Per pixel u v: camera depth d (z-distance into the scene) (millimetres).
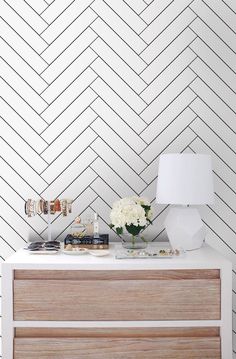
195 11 2682
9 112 2646
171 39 2676
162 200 2295
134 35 2666
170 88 2672
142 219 2252
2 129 2646
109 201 2660
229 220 2682
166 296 2066
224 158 2678
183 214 2334
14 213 2648
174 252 2197
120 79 2664
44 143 2646
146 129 2664
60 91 2650
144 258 2145
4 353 2037
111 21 2662
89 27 2662
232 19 2674
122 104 2662
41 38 2650
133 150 2662
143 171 2662
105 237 2396
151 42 2670
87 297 2062
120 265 2059
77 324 2057
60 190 2652
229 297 2064
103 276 2078
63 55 2654
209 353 2057
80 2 2656
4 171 2646
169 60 2674
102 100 2660
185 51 2678
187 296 2068
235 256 2682
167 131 2670
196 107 2678
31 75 2648
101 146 2658
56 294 2057
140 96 2662
